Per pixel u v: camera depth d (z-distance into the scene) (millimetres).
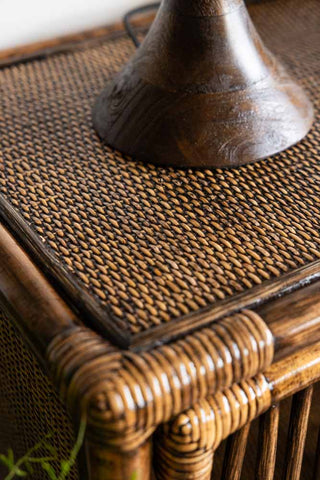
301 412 527
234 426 482
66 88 684
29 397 583
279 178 576
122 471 466
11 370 604
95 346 456
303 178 575
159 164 587
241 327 467
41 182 580
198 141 579
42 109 658
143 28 766
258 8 783
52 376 459
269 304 492
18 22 751
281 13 775
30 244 534
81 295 495
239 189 569
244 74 581
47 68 714
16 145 617
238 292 494
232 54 575
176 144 581
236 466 527
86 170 590
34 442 613
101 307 486
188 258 518
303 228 537
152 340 466
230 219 545
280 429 619
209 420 469
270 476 542
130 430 441
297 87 622
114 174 586
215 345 459
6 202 562
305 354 500
